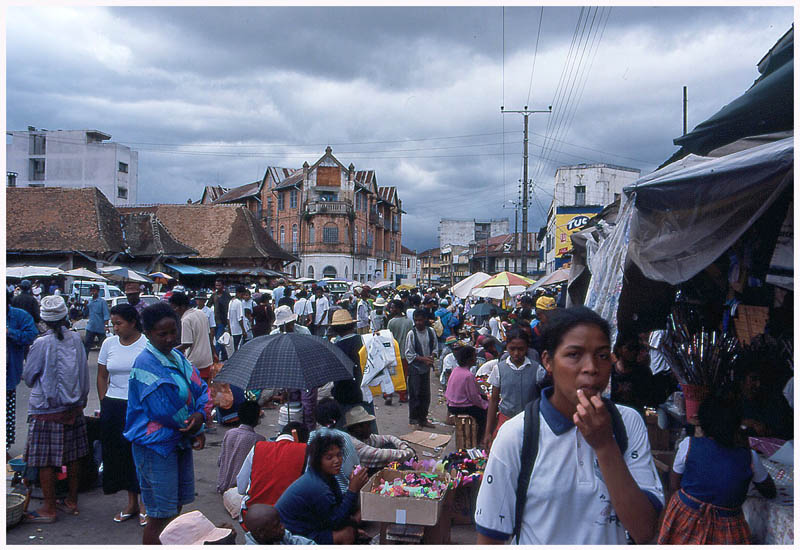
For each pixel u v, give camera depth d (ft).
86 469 19.38
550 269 152.25
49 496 16.84
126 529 16.44
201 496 19.38
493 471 6.70
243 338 43.50
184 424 13.93
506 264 254.06
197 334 27.50
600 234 22.90
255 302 44.34
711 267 20.48
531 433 6.63
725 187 13.69
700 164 14.73
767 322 17.53
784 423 15.92
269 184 215.92
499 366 19.19
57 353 16.79
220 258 133.59
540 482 6.51
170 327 14.06
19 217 96.48
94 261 94.73
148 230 112.88
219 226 139.64
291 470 14.98
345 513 13.87
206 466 22.47
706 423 11.68
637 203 16.61
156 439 13.57
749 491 12.73
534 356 20.62
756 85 14.84
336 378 17.38
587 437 6.11
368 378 23.77
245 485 15.81
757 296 18.16
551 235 153.58
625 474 6.07
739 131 17.04
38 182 197.26
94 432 19.75
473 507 17.13
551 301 37.37
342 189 202.28
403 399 35.68
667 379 20.13
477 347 34.30
